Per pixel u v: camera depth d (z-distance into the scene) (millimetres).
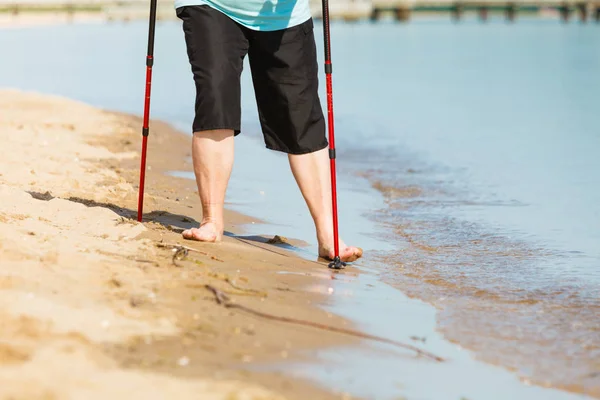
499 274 7371
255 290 5977
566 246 8461
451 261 7816
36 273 5477
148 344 4680
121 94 23766
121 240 6898
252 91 24250
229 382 4227
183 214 8742
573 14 87688
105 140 13789
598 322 6043
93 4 74625
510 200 10883
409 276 7223
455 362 5156
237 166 12602
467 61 35438
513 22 77750
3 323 4594
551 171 12883
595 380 5012
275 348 4906
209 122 7301
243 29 7344
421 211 10156
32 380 3971
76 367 4180
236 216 9219
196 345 4754
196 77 7340
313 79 7480
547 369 5148
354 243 8477
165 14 74062
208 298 5570
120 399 3902
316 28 66938
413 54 39469
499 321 6008
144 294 5414
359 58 37125
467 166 13383
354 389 4477
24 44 43312
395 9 78125
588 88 25188
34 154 11141
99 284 5492
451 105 21578
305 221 9148
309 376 4574
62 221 7309
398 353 5148
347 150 15086
